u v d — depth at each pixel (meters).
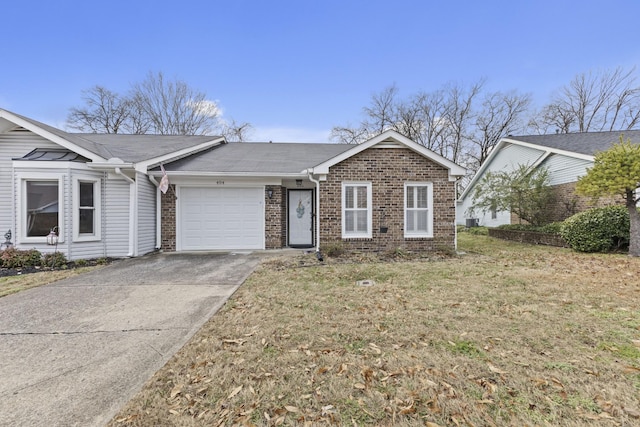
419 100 28.91
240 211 10.23
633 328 3.49
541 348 3.05
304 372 2.68
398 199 9.55
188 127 27.98
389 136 9.32
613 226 9.15
